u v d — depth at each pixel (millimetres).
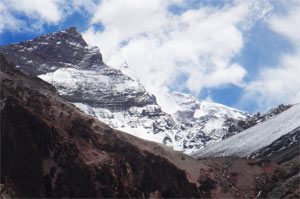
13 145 195000
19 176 186500
